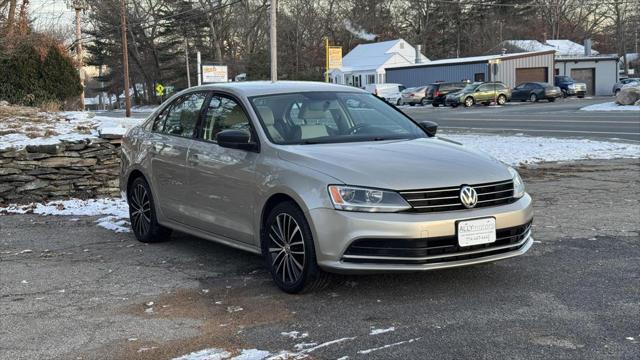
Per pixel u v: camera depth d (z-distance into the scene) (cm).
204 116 639
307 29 7800
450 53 9019
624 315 453
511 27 8656
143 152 706
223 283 556
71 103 2141
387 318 457
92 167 1010
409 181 475
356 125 597
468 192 482
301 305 491
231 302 504
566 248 645
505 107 4081
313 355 397
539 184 1073
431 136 611
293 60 7581
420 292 513
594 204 884
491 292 510
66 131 1109
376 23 8488
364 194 470
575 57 5938
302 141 554
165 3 7300
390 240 464
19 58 1950
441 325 441
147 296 525
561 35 9069
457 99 4425
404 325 443
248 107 582
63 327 458
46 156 978
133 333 443
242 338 428
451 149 546
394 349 403
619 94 3300
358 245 469
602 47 9056
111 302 512
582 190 1002
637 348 396
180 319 469
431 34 8881
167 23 7325
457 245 474
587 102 4262
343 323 450
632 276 547
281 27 7562
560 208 861
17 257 664
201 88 669
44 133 1075
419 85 5869
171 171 652
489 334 423
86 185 1009
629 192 973
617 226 742
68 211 905
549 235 703
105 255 666
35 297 529
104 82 8875
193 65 7612
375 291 518
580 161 1373
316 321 455
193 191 620
